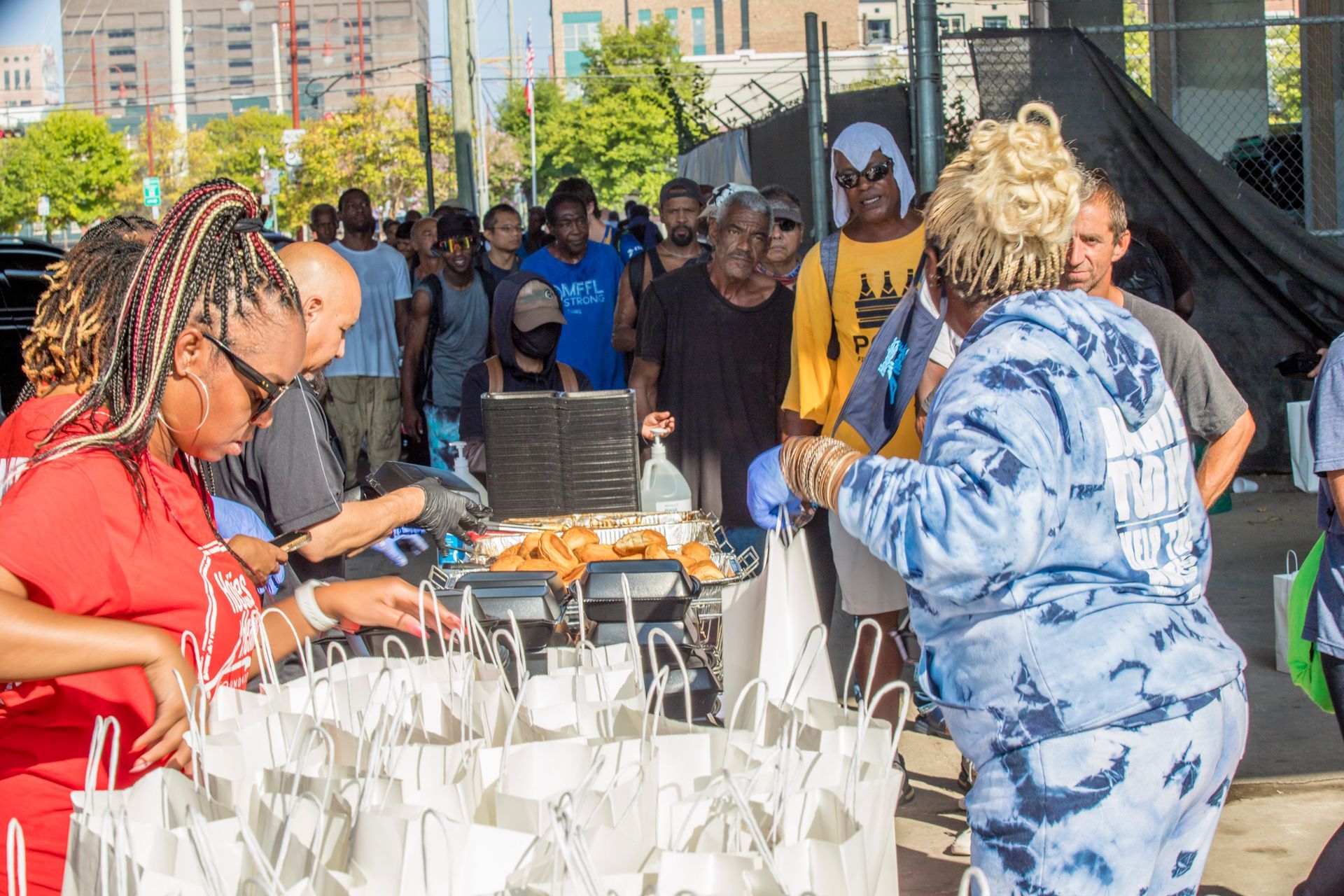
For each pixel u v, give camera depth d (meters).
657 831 1.52
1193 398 3.14
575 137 49.34
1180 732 1.76
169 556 1.70
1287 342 8.45
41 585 1.54
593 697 1.92
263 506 2.93
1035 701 1.75
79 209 54.97
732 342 4.55
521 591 2.60
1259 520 7.82
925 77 7.42
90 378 1.69
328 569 3.46
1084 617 1.76
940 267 1.96
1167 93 11.52
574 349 6.80
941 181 1.95
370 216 8.38
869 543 1.82
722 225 4.48
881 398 2.96
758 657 2.10
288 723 1.67
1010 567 1.68
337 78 49.16
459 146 17.88
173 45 63.34
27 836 1.65
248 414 1.79
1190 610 1.87
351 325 2.96
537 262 6.82
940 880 3.46
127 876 1.28
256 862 1.26
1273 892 3.34
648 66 48.50
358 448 8.41
